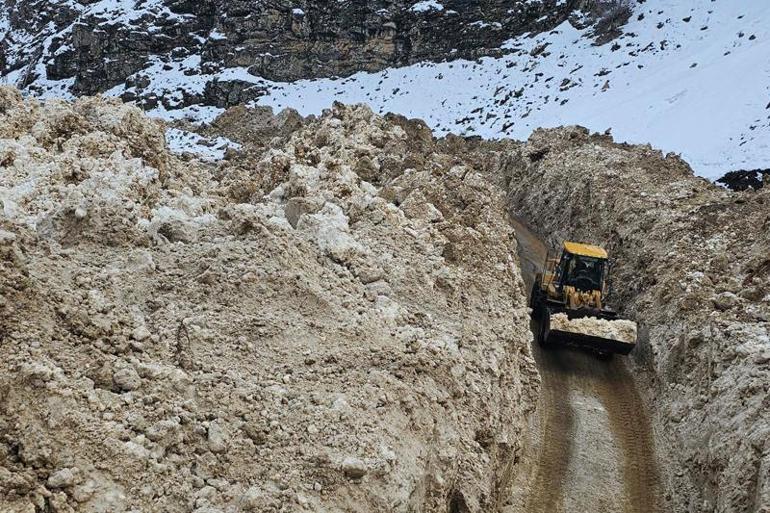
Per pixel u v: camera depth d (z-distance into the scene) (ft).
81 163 38.40
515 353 41.83
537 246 97.66
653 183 87.92
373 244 37.86
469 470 27.81
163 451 18.58
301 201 37.65
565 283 60.85
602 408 50.70
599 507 39.17
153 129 48.62
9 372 17.71
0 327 18.85
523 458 42.47
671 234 69.56
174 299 25.16
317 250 32.89
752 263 59.21
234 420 20.58
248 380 22.39
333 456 20.49
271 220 33.01
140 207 32.48
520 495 38.88
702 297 55.52
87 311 21.20
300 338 25.49
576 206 95.96
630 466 43.73
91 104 47.91
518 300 47.39
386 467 20.76
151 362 21.22
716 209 71.31
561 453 44.04
